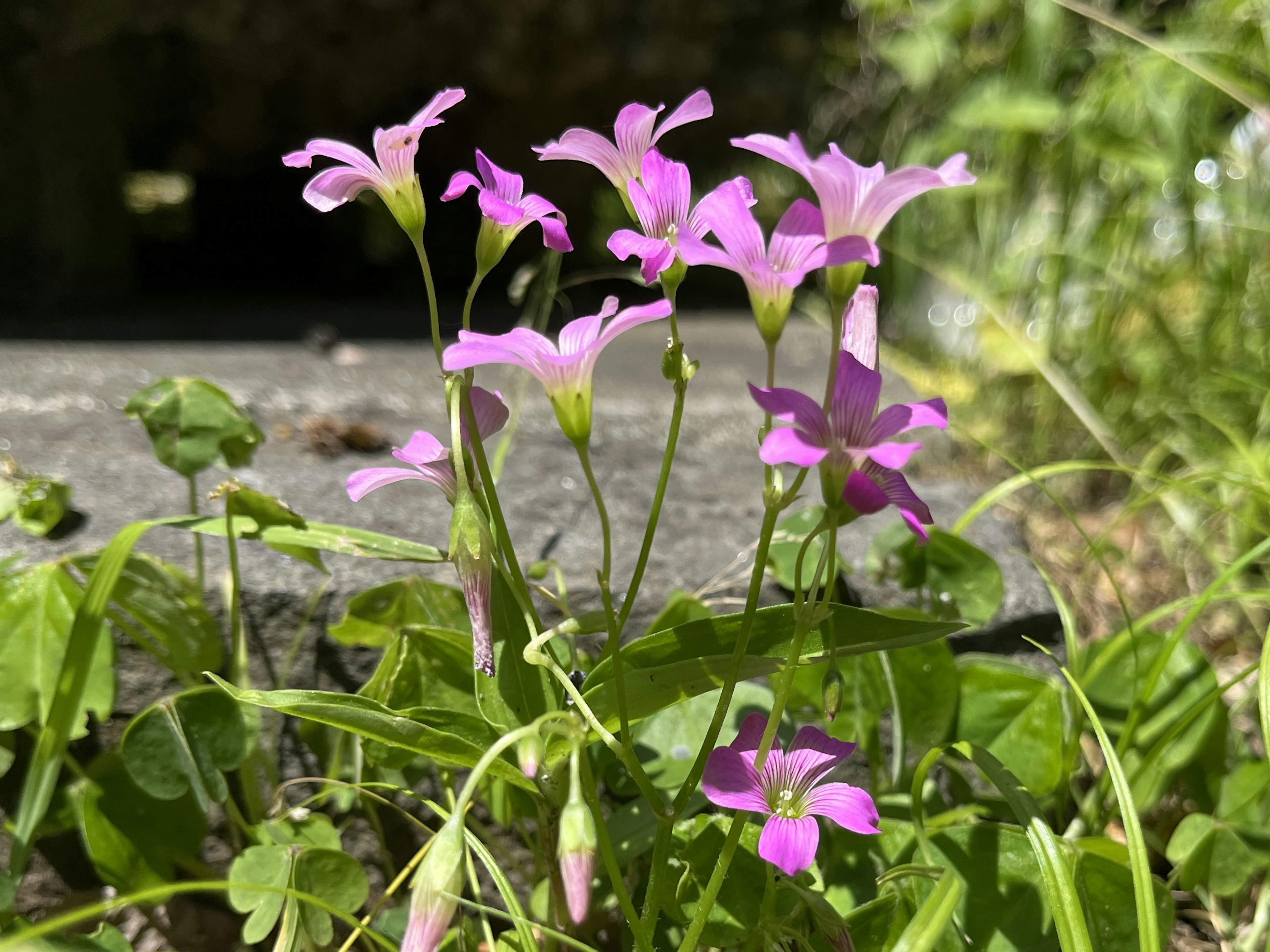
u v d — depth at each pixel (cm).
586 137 14
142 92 49
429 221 58
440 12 48
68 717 16
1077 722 19
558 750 14
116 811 18
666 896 15
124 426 30
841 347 13
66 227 48
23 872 17
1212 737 20
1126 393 38
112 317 46
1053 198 41
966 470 39
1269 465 29
